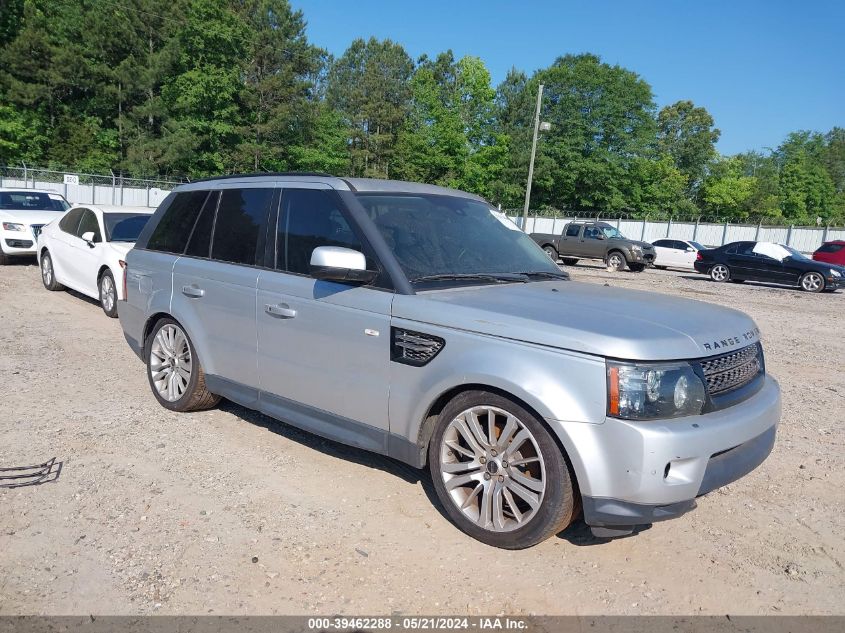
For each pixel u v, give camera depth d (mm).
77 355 7148
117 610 2834
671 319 3416
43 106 47594
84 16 48000
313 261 3721
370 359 3797
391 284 3742
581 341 3064
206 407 5344
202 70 50469
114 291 9062
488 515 3445
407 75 80375
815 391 7074
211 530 3523
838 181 89562
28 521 3545
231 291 4652
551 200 64500
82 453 4480
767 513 4027
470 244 4289
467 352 3373
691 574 3311
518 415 3246
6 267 13797
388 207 4176
